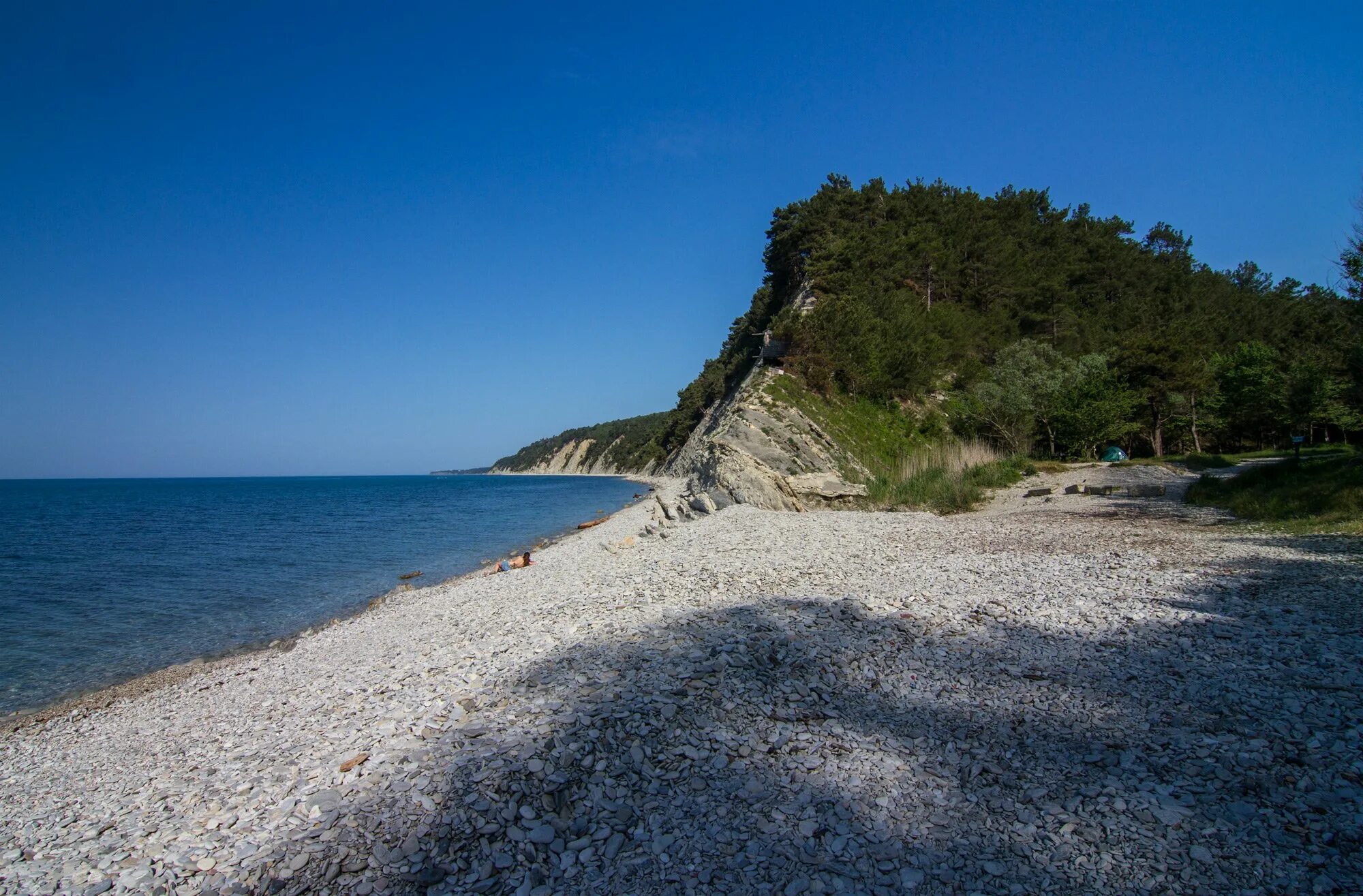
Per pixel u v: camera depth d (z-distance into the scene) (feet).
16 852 20.67
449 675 30.76
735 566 51.62
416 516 191.11
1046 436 140.97
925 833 16.79
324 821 18.71
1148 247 281.13
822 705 24.36
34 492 510.99
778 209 226.38
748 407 111.86
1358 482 59.52
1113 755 19.71
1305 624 29.17
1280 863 14.62
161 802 22.58
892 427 127.75
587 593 48.03
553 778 19.85
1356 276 76.07
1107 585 38.55
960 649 29.35
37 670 50.39
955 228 200.34
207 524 176.65
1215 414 161.07
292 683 38.86
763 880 15.43
